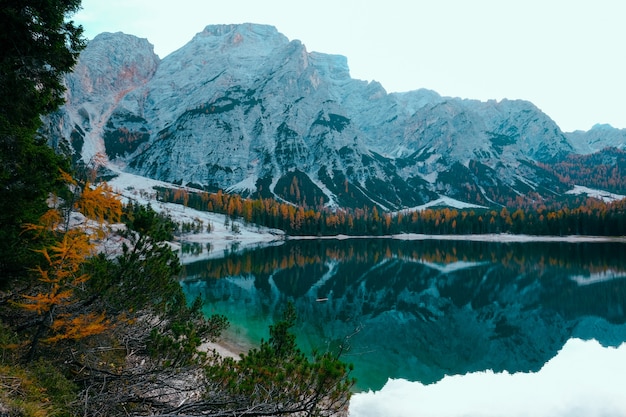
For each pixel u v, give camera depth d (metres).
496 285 62.91
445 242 169.50
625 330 38.72
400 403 20.86
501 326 40.38
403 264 90.31
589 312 46.09
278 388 9.23
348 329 36.72
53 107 12.57
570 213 183.38
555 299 52.84
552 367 28.03
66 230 10.04
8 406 6.98
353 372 25.81
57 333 10.39
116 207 10.78
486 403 21.09
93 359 10.97
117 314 11.44
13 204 10.12
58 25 11.67
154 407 10.42
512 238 184.12
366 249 133.12
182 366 10.76
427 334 36.72
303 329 35.34
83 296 11.09
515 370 27.34
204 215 194.75
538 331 38.53
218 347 26.08
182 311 15.94
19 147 10.42
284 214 197.38
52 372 9.42
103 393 9.66
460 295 55.53
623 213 166.00
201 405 9.20
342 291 56.81
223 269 76.31
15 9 10.92
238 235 172.88
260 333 31.73
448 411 20.00
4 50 11.18
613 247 131.62
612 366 28.25
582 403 21.25
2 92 10.85
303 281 64.94
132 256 12.01
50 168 10.91
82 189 10.38
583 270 77.94
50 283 9.75
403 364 27.89
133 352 12.73
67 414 8.28
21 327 10.31
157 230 12.88
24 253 10.08
